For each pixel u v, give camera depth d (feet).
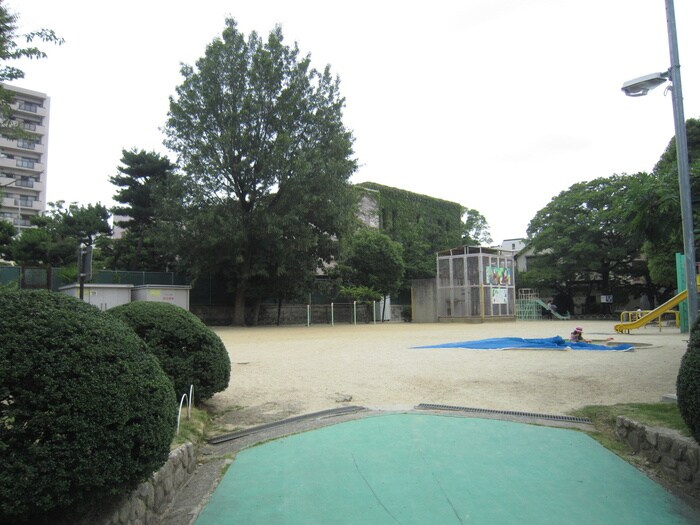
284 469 14.55
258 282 101.04
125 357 10.03
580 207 133.90
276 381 28.99
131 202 109.19
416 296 128.88
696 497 12.37
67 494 8.48
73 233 120.37
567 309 152.56
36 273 85.61
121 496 9.89
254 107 89.86
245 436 18.52
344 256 102.63
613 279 142.10
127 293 86.94
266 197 92.43
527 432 17.65
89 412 8.80
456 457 15.06
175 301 90.07
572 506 11.74
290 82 94.94
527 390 25.30
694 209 22.74
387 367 33.83
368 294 115.34
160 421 10.19
